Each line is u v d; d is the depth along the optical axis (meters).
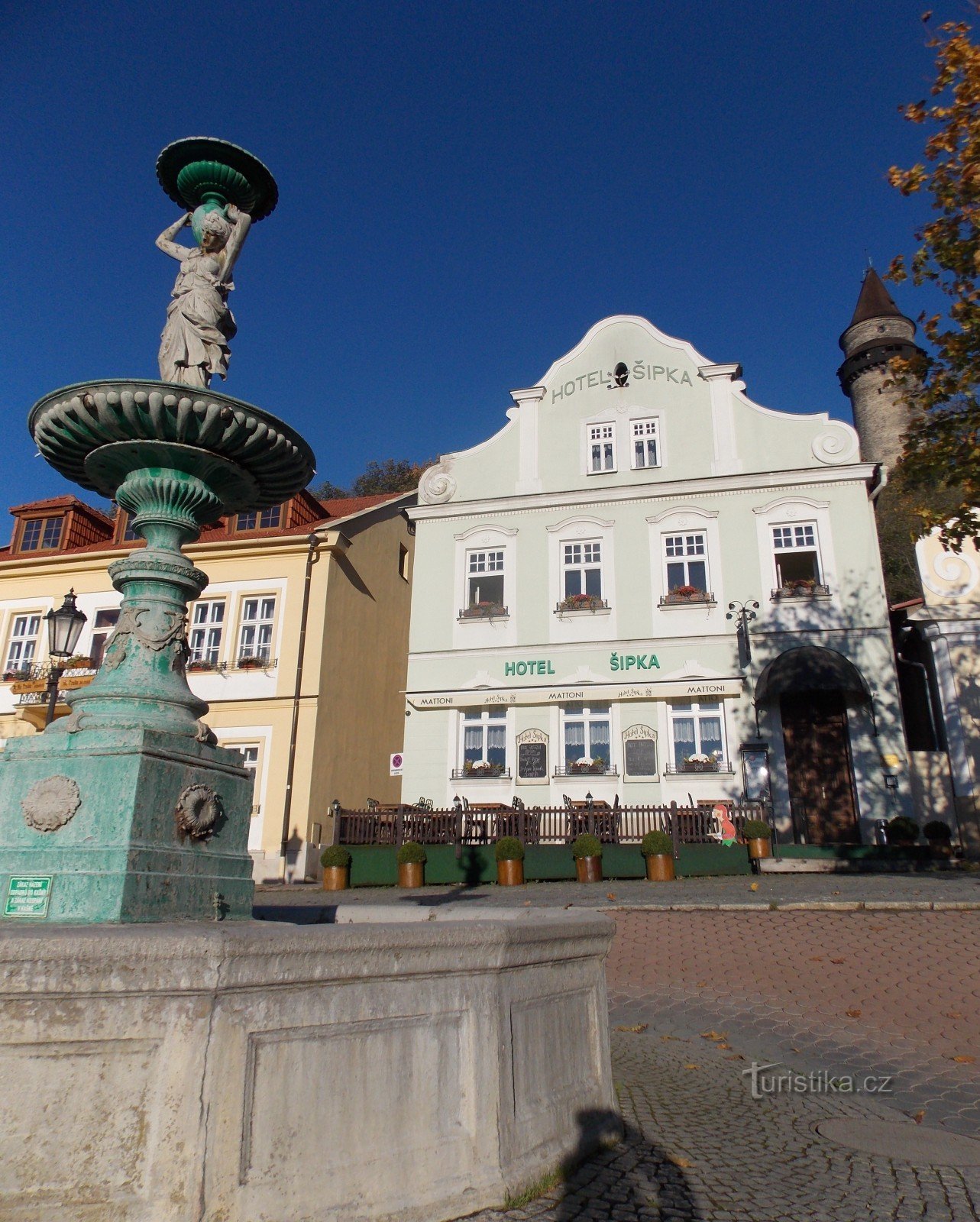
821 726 21.55
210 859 5.48
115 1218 2.90
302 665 24.17
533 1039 4.27
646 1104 5.79
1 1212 2.86
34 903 4.89
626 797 21.56
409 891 16.77
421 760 23.08
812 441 23.12
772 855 18.42
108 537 29.91
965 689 20.58
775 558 22.64
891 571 35.72
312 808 23.11
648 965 10.25
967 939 10.53
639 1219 3.79
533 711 22.84
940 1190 4.47
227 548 25.50
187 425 6.07
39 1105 2.96
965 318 12.36
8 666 26.88
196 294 7.18
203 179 7.48
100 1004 3.06
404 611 30.11
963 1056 7.10
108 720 5.48
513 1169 3.86
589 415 24.89
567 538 24.02
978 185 11.69
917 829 18.62
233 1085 3.09
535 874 17.45
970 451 12.75
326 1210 3.20
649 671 22.36
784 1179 4.50
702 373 24.33
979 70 11.43
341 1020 3.42
